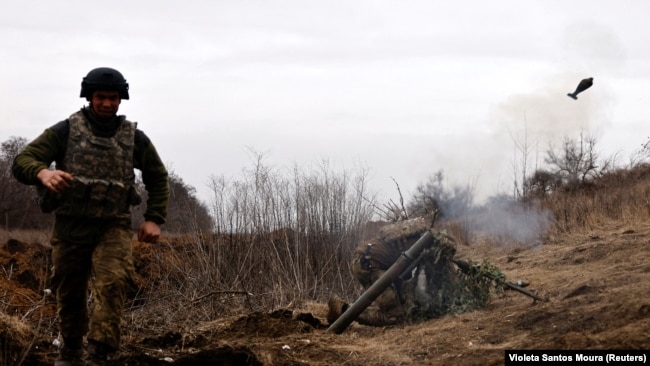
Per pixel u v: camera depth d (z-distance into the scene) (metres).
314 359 6.05
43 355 5.92
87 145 5.05
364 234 11.23
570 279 7.66
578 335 5.14
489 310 6.93
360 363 5.85
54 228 5.16
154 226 5.30
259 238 10.61
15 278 10.10
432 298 7.18
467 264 7.19
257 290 9.70
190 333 7.03
